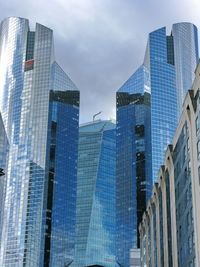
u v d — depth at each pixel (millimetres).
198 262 87188
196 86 91688
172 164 117375
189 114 97312
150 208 152375
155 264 137750
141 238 176000
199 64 87875
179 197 108062
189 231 96438
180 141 108625
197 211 89125
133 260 174500
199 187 88375
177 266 107250
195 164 91750
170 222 118750
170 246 116875
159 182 134500
